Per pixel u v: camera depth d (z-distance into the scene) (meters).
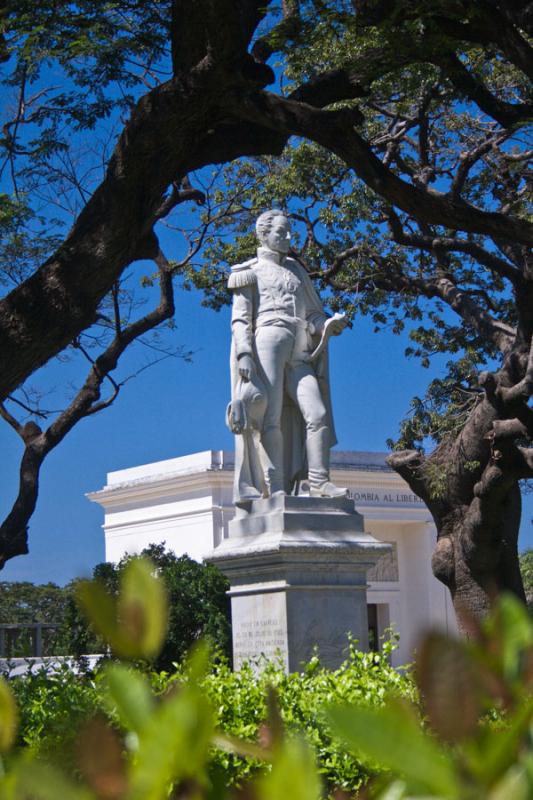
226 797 0.71
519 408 16.27
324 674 8.09
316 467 12.23
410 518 34.41
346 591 11.88
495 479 17.06
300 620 11.58
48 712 5.67
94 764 0.67
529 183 18.42
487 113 12.68
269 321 12.32
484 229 11.98
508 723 0.66
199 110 11.32
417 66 12.95
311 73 16.45
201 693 0.75
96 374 17.02
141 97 11.38
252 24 12.47
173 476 32.78
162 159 11.44
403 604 34.38
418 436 20.23
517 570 18.75
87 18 12.64
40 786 0.65
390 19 10.96
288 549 11.49
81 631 14.73
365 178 11.89
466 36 11.29
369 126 19.14
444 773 0.62
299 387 12.35
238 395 12.17
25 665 12.29
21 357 11.14
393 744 0.63
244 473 12.31
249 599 12.00
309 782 0.60
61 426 16.91
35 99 14.41
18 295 11.20
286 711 6.05
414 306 20.95
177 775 0.69
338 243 20.58
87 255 11.24
